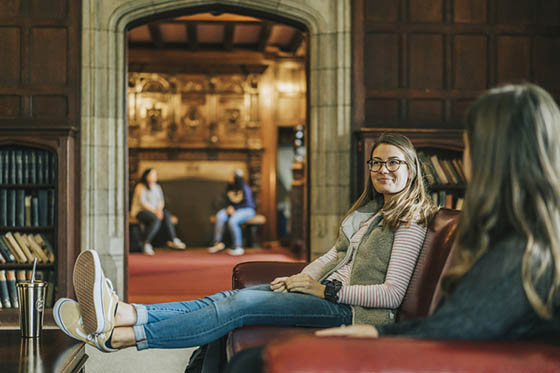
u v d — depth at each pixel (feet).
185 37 34.32
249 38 34.73
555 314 3.57
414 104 16.76
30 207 15.24
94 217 15.79
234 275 8.71
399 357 3.25
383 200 7.90
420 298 6.32
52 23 15.97
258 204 36.37
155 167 36.32
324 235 16.46
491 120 3.62
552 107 3.59
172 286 19.63
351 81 16.58
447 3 16.87
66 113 15.96
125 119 16.39
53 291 15.15
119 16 16.12
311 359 3.19
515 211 3.50
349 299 6.70
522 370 3.24
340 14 16.51
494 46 16.97
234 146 36.27
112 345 6.51
